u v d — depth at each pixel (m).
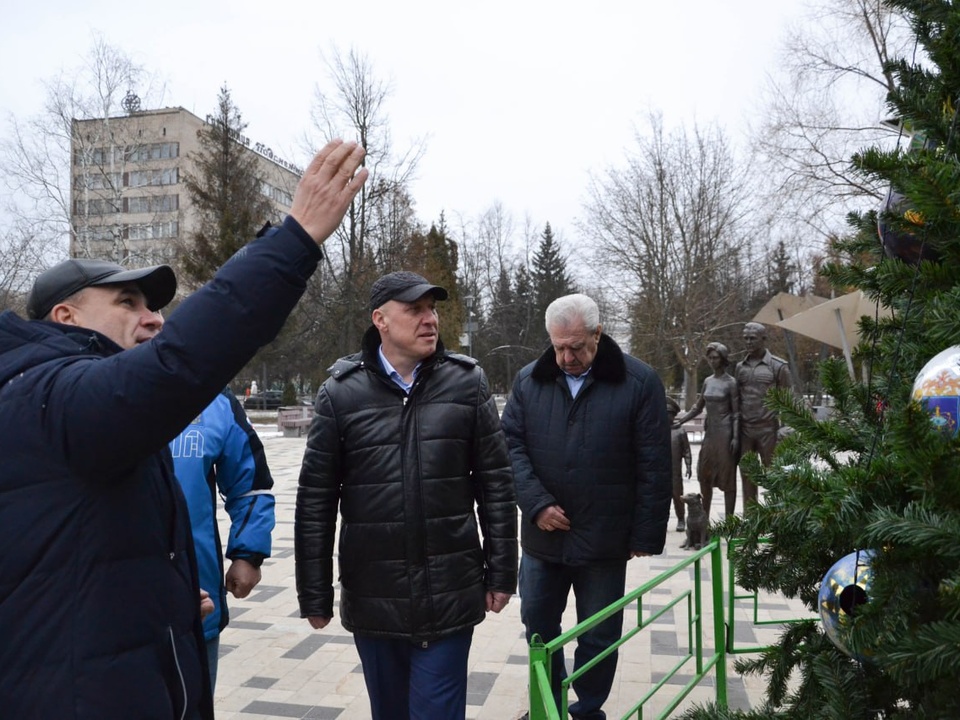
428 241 44.00
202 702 1.76
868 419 2.24
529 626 3.71
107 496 1.53
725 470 8.22
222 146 35.03
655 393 3.52
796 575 2.29
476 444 3.01
